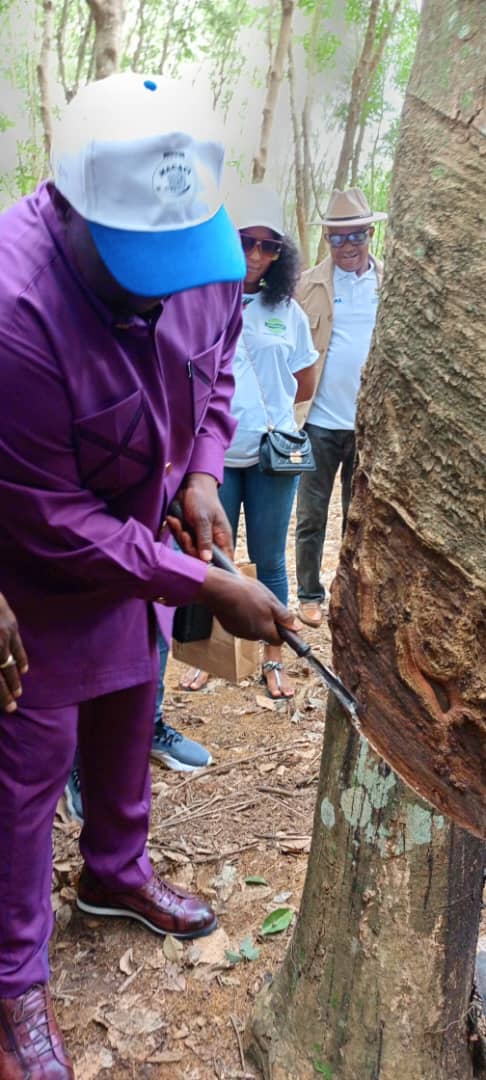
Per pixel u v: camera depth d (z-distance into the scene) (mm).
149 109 1357
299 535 4340
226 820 2791
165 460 1755
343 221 4023
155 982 2164
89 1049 1984
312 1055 1750
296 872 2541
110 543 1646
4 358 1458
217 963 2209
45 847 1903
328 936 1692
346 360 4117
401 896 1571
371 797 1547
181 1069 1923
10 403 1491
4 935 1861
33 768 1823
